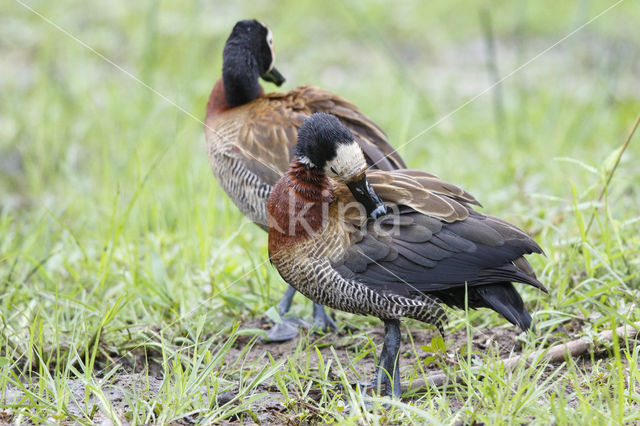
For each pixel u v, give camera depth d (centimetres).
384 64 2112
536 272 1036
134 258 1117
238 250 1187
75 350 848
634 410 728
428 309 828
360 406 780
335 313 1055
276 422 777
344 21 2369
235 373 880
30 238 1261
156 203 1289
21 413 750
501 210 1289
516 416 725
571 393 775
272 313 934
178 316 1001
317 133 832
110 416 744
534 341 836
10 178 1617
